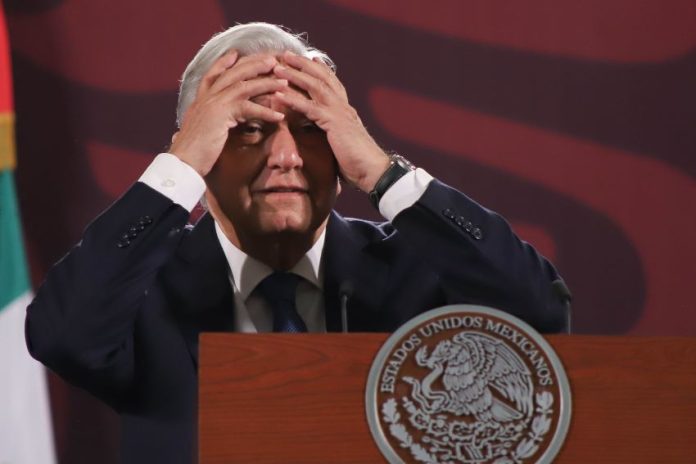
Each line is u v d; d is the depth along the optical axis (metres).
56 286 7.49
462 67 13.16
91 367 7.53
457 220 7.65
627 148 13.12
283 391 5.67
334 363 5.70
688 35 13.16
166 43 13.09
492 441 5.63
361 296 8.12
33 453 12.13
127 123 13.02
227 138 7.83
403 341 5.73
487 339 5.75
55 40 12.98
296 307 8.09
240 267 8.09
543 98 13.16
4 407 12.06
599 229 13.10
